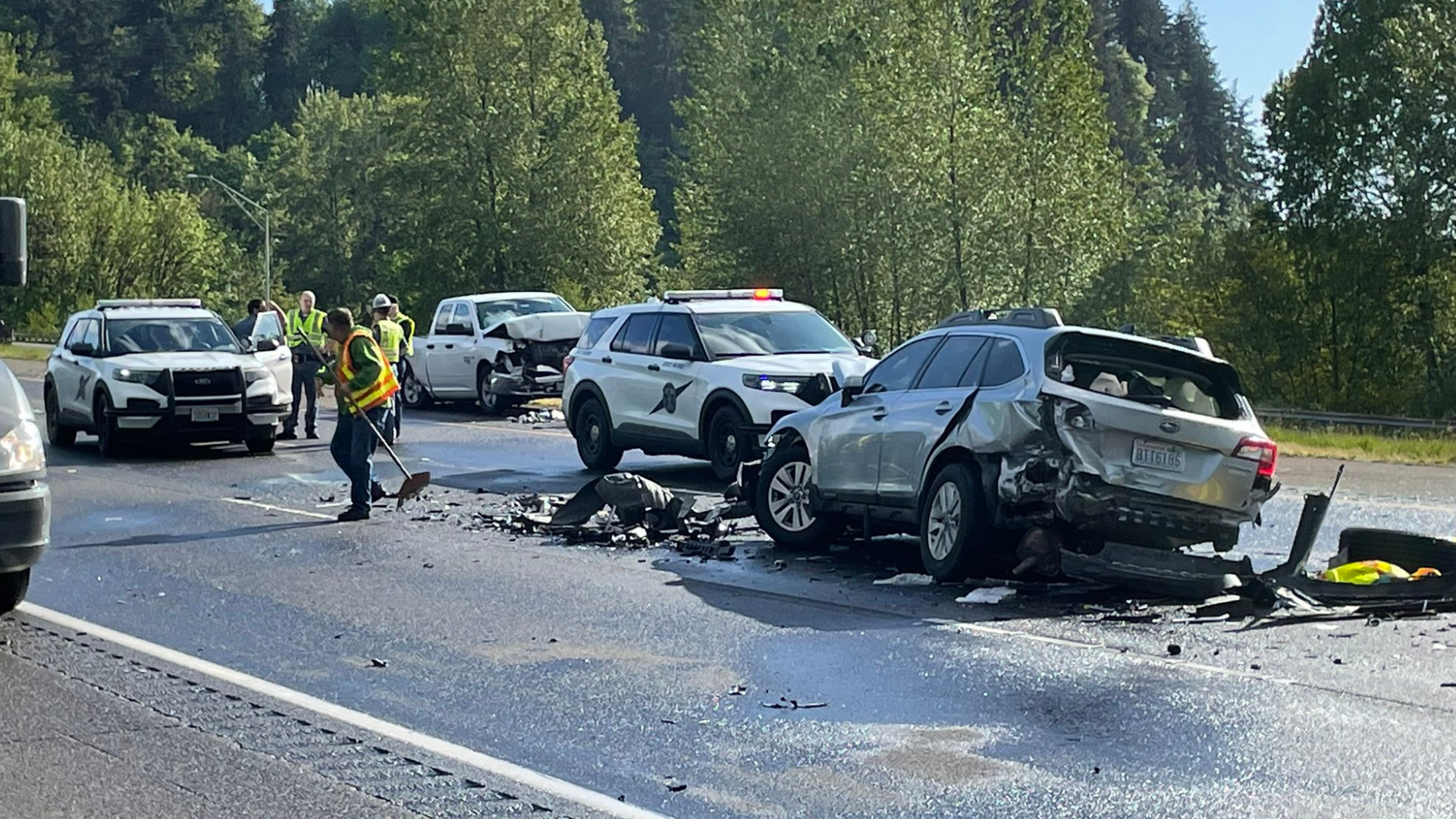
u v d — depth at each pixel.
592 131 70.88
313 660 8.95
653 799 6.33
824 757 6.94
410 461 21.38
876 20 61.56
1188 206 109.44
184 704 7.86
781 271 61.44
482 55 70.38
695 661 8.90
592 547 13.52
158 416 21.67
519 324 30.34
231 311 115.19
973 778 6.59
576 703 7.93
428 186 71.50
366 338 15.45
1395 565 11.36
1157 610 10.41
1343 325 61.00
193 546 13.55
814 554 13.14
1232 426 11.21
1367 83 59.38
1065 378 11.18
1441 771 6.60
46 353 64.75
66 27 141.38
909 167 55.09
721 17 75.75
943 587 11.45
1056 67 54.81
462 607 10.62
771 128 60.97
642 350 19.50
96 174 93.75
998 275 54.97
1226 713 7.62
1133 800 6.27
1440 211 57.72
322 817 6.07
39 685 8.26
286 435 25.08
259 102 154.62
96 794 6.37
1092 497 10.91
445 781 6.56
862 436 12.60
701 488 18.02
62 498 17.19
